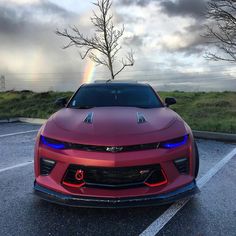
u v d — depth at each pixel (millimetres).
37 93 20938
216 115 11234
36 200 3707
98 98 4652
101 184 3055
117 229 2980
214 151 6316
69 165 3096
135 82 5305
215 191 3984
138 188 3053
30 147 6918
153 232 2918
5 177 4668
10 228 3023
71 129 3340
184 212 3340
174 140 3232
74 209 3412
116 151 3031
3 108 16422
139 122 3463
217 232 2914
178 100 15961
